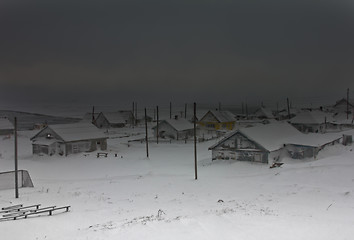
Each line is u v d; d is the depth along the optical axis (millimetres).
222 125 82938
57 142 49156
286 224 13031
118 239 11211
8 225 14352
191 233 11664
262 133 41875
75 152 50156
